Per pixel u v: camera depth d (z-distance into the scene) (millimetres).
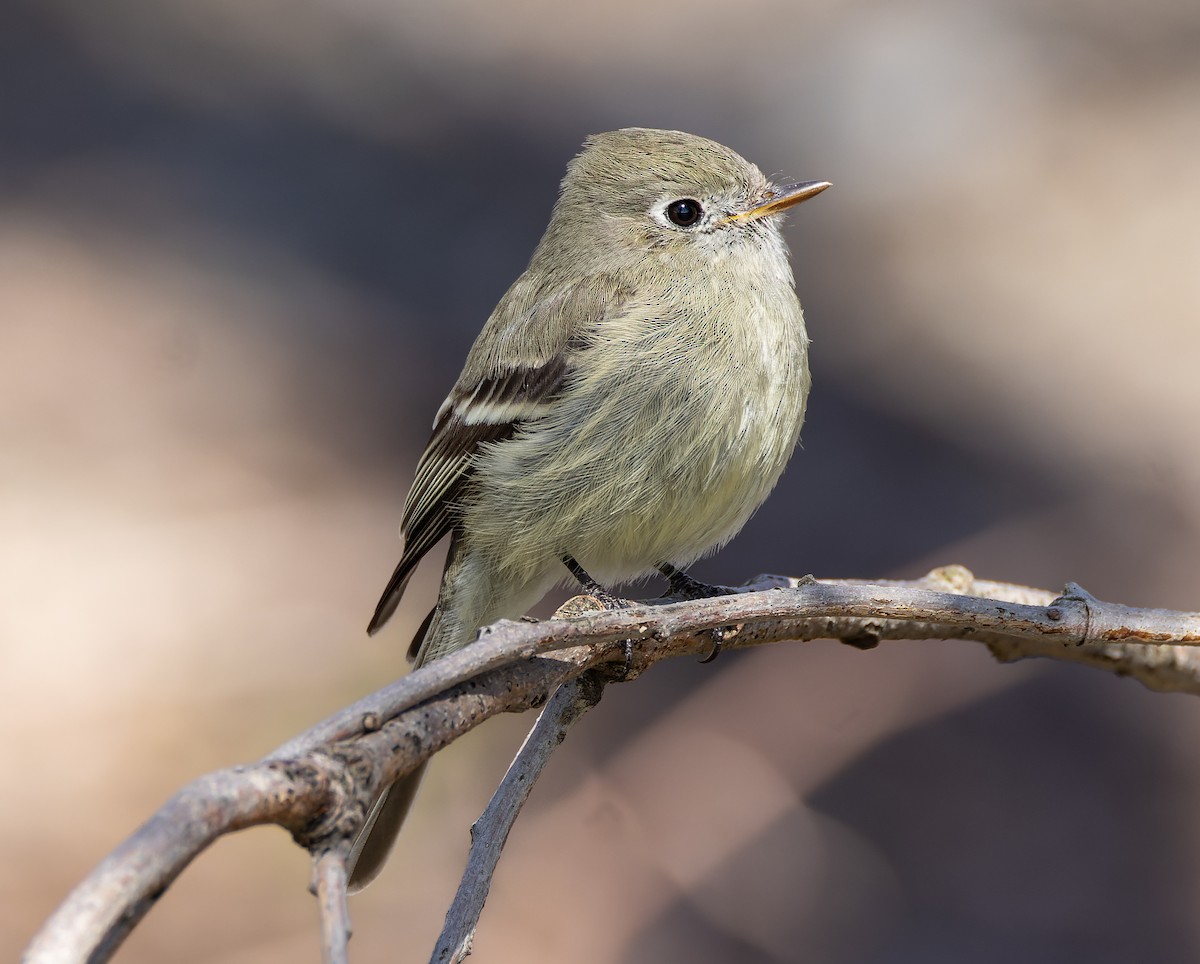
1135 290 16062
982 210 17328
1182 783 10969
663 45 21094
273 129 17859
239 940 8914
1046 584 12586
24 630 10805
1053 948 9844
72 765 9789
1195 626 4781
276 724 10180
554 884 9969
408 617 11469
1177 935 10055
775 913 9922
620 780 10703
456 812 9984
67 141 16844
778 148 18438
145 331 14102
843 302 16250
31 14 18828
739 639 5324
